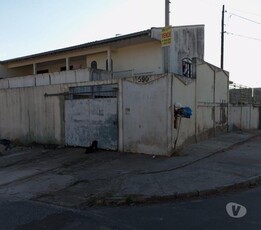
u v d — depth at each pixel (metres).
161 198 7.65
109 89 13.97
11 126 18.50
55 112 16.17
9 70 26.56
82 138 15.04
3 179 10.85
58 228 5.97
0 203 7.95
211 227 5.69
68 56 21.72
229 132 19.09
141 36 17.44
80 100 15.04
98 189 8.71
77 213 6.92
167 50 16.59
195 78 14.52
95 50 20.28
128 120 13.33
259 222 5.86
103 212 6.95
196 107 14.63
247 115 23.31
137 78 13.01
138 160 11.78
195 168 10.23
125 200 7.57
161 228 5.75
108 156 12.91
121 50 20.22
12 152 16.11
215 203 7.21
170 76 12.23
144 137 12.84
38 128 17.03
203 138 15.54
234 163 10.93
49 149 15.74
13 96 18.27
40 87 16.81
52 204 7.76
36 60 23.89
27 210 7.25
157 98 12.48
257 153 12.88
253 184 8.88
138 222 6.13
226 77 18.52
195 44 20.50
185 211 6.70
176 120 12.57
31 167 12.38
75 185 9.38
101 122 14.23
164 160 11.52
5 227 6.11
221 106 17.92
